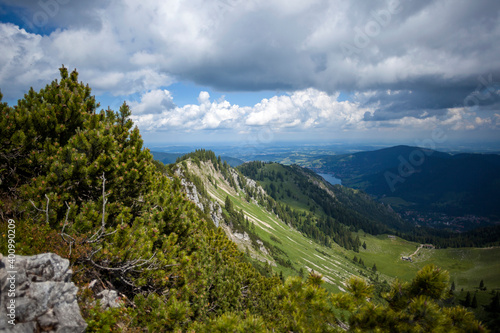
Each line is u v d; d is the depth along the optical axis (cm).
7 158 900
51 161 912
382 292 589
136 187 1156
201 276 1184
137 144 1280
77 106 1096
